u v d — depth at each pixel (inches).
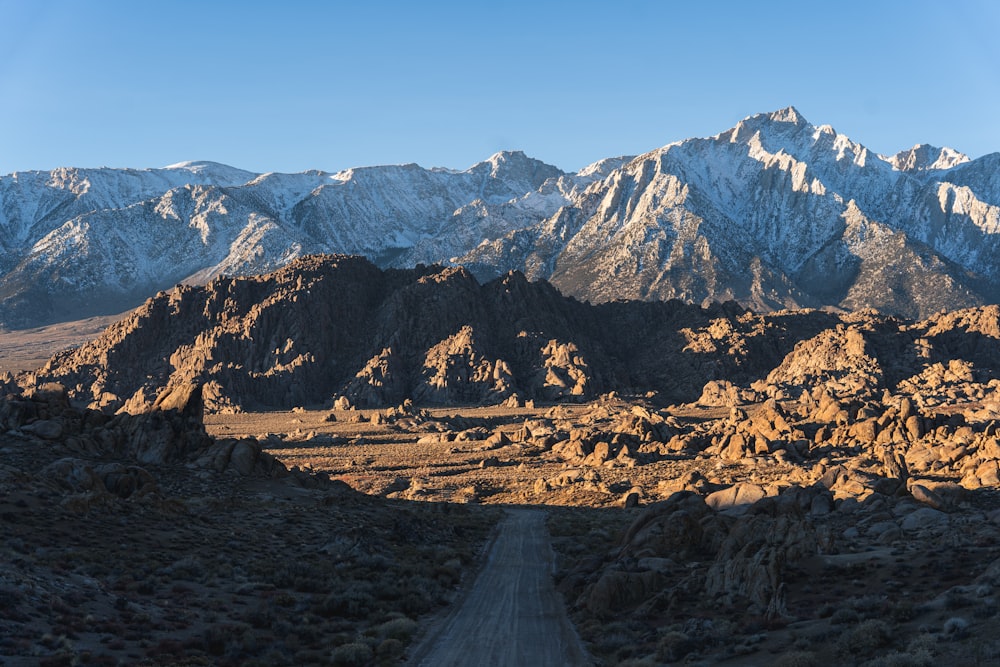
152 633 1740.9
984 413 5989.2
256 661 1636.3
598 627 1974.7
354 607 2116.1
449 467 6560.0
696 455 6254.9
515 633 1969.7
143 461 3651.6
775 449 5826.8
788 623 1791.3
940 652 1364.4
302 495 3695.9
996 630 1405.0
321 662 1696.6
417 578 2516.0
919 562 2138.3
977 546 2228.1
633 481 5354.3
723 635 1771.7
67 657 1482.5
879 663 1362.0
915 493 3053.6
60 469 2812.5
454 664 1713.8
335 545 2805.1
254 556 2581.2
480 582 2645.2
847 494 3548.2
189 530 2738.7
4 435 3469.5
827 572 2177.7
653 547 2642.7
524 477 6033.5
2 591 1720.0
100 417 3836.1
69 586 1908.2
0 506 2410.2
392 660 1724.9
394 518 3587.6
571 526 3863.2
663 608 2074.3
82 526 2475.4
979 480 3540.8
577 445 6855.3
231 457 3828.7
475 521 4033.0
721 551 2434.8
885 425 5772.6
